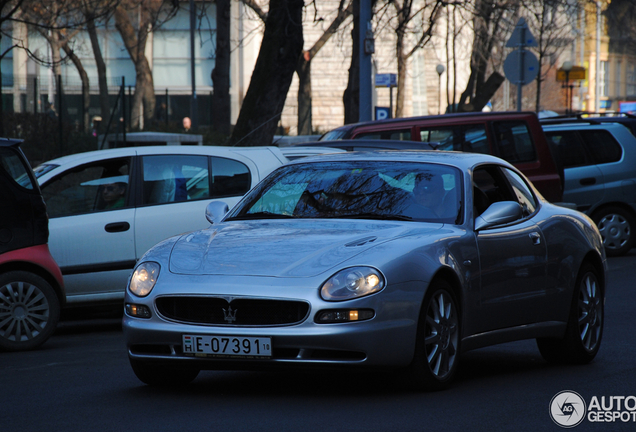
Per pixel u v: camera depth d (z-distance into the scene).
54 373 12.73
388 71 86.56
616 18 75.62
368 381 11.42
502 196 12.59
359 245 10.34
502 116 24.75
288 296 9.71
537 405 10.18
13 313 15.30
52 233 16.81
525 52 33.25
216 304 9.98
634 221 28.11
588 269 13.51
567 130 28.47
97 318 20.83
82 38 75.25
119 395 10.85
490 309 11.53
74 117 38.84
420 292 10.20
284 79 32.66
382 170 12.19
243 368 9.96
